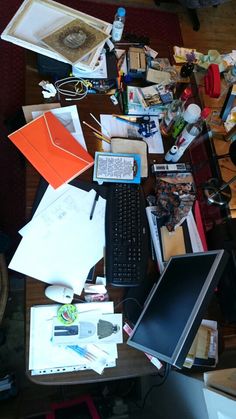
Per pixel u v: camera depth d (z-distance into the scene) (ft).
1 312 3.93
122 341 3.52
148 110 4.51
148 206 4.09
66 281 3.54
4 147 6.24
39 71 4.26
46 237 3.64
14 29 4.05
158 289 3.46
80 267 3.63
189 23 8.20
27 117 4.04
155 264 3.93
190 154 4.63
